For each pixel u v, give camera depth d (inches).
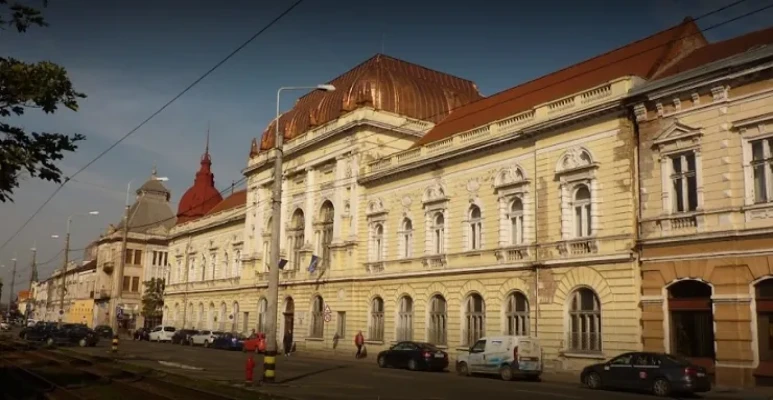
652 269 1138.7
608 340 1195.9
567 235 1306.6
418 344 1374.3
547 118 1375.5
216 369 1241.4
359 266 1904.5
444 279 1595.7
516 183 1428.4
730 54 1155.9
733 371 997.8
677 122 1124.5
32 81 555.2
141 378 1007.6
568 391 938.1
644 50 1428.4
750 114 1029.8
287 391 867.4
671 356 924.6
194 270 3137.3
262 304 2429.9
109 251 3981.3
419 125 2058.3
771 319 976.3
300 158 2267.5
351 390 896.9
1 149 554.9
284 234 2325.3
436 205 1652.3
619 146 1227.2
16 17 541.3
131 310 3809.1
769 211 993.5
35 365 1247.5
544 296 1331.2
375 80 2055.9
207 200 3550.7
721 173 1056.8
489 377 1197.7
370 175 1881.2
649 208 1159.6
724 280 1029.8
